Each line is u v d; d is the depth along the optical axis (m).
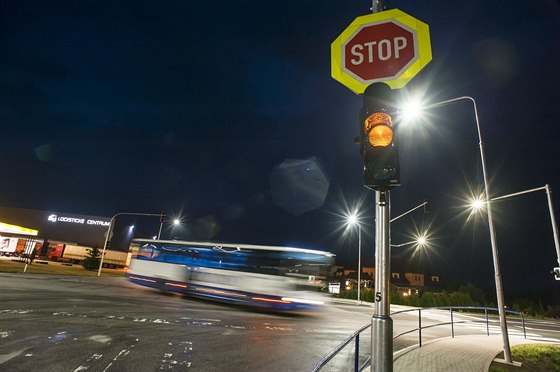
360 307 25.59
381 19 3.43
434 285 71.88
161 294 20.77
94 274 35.53
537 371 8.22
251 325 11.84
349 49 3.50
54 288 18.41
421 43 3.20
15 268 30.31
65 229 61.41
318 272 15.73
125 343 7.82
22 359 6.18
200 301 18.55
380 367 2.70
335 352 4.04
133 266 22.17
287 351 8.32
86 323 9.75
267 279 15.95
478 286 43.75
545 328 19.53
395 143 3.06
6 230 50.12
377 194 3.15
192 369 6.40
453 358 8.31
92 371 5.81
